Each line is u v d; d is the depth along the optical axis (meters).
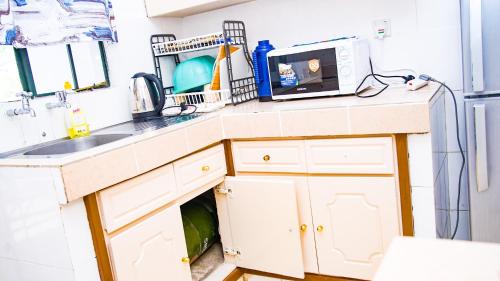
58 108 1.72
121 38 2.09
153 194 1.49
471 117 1.61
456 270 0.54
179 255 1.59
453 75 1.84
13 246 1.37
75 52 1.89
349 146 1.60
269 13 2.23
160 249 1.51
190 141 1.64
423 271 0.54
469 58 1.58
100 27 1.91
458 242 0.61
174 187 1.59
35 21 1.63
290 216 1.74
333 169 1.65
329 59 1.77
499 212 1.63
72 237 1.22
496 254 0.56
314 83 1.84
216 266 1.99
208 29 2.44
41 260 1.30
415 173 1.51
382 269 0.56
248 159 1.85
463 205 1.91
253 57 2.06
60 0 1.73
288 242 1.78
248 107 1.92
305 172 1.72
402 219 1.57
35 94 1.71
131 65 2.14
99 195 1.30
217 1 2.10
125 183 1.38
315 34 2.13
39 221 1.26
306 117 1.62
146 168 1.43
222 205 1.94
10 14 1.53
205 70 2.14
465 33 1.57
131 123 1.97
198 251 1.99
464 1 1.55
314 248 1.78
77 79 1.90
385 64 1.97
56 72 1.80
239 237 1.92
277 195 1.75
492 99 1.56
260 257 1.88
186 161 1.65
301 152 1.71
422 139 1.46
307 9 2.12
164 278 1.52
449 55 1.83
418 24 1.86
